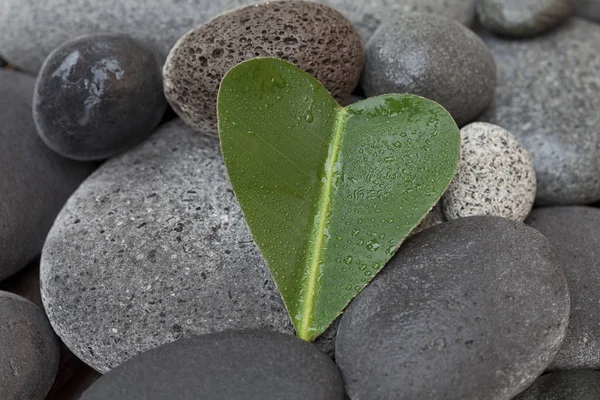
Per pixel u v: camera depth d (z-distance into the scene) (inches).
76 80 17.6
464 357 15.1
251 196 16.0
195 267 16.6
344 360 15.6
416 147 16.4
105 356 16.6
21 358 16.5
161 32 19.6
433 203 16.1
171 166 17.9
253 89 16.3
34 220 18.4
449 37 18.0
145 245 16.8
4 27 20.0
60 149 18.2
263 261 16.7
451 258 15.8
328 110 16.8
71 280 16.8
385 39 18.1
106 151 18.2
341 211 16.3
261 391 15.0
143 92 17.9
